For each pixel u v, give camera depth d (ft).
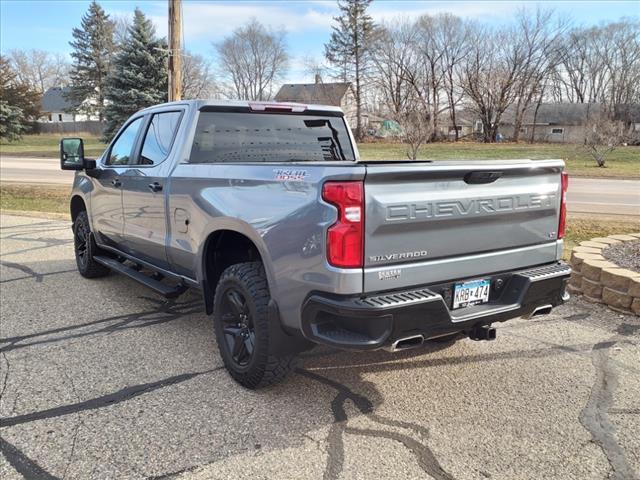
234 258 12.86
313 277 9.21
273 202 10.00
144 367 12.51
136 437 9.57
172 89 38.50
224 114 14.06
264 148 14.58
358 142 147.23
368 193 8.77
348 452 9.18
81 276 20.51
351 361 12.93
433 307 9.26
